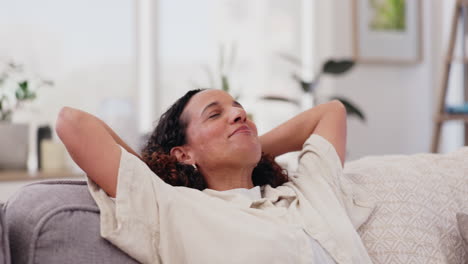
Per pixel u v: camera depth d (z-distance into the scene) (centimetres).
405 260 142
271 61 418
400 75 454
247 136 144
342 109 169
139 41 373
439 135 421
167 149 153
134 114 371
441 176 160
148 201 127
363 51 429
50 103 347
